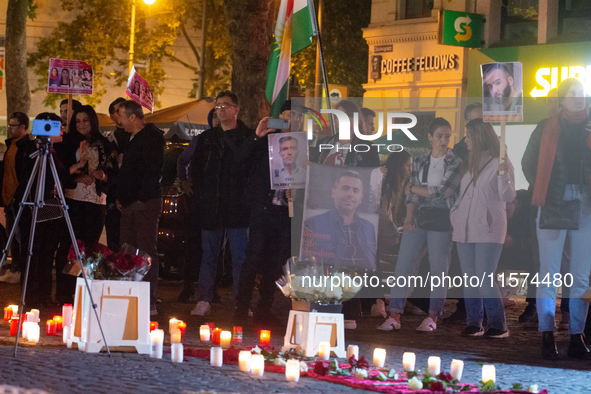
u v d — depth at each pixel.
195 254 11.07
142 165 9.31
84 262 6.71
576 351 7.26
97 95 35.75
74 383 5.21
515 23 20.44
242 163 8.99
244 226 9.38
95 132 9.84
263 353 6.49
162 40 35.19
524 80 19.64
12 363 5.82
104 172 9.84
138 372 5.71
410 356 6.19
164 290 12.69
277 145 8.12
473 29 20.39
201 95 34.41
